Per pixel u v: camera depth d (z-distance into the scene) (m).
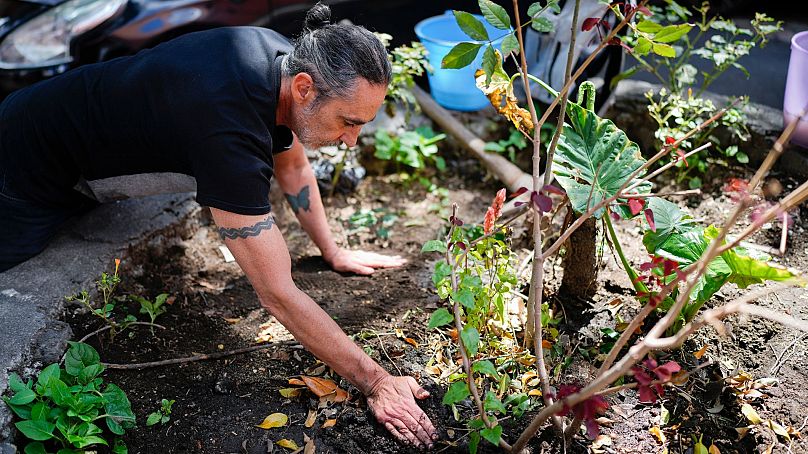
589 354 2.60
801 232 3.14
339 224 3.51
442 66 2.02
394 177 3.88
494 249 2.60
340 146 3.76
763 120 3.57
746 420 2.35
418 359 2.60
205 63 2.19
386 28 4.23
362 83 2.05
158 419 2.38
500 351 2.58
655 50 1.99
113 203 3.18
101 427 2.34
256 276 2.18
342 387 2.50
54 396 2.23
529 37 3.74
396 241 3.40
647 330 2.64
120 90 2.34
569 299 2.80
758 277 2.25
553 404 1.94
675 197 3.49
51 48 3.83
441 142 3.99
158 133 2.26
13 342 2.44
